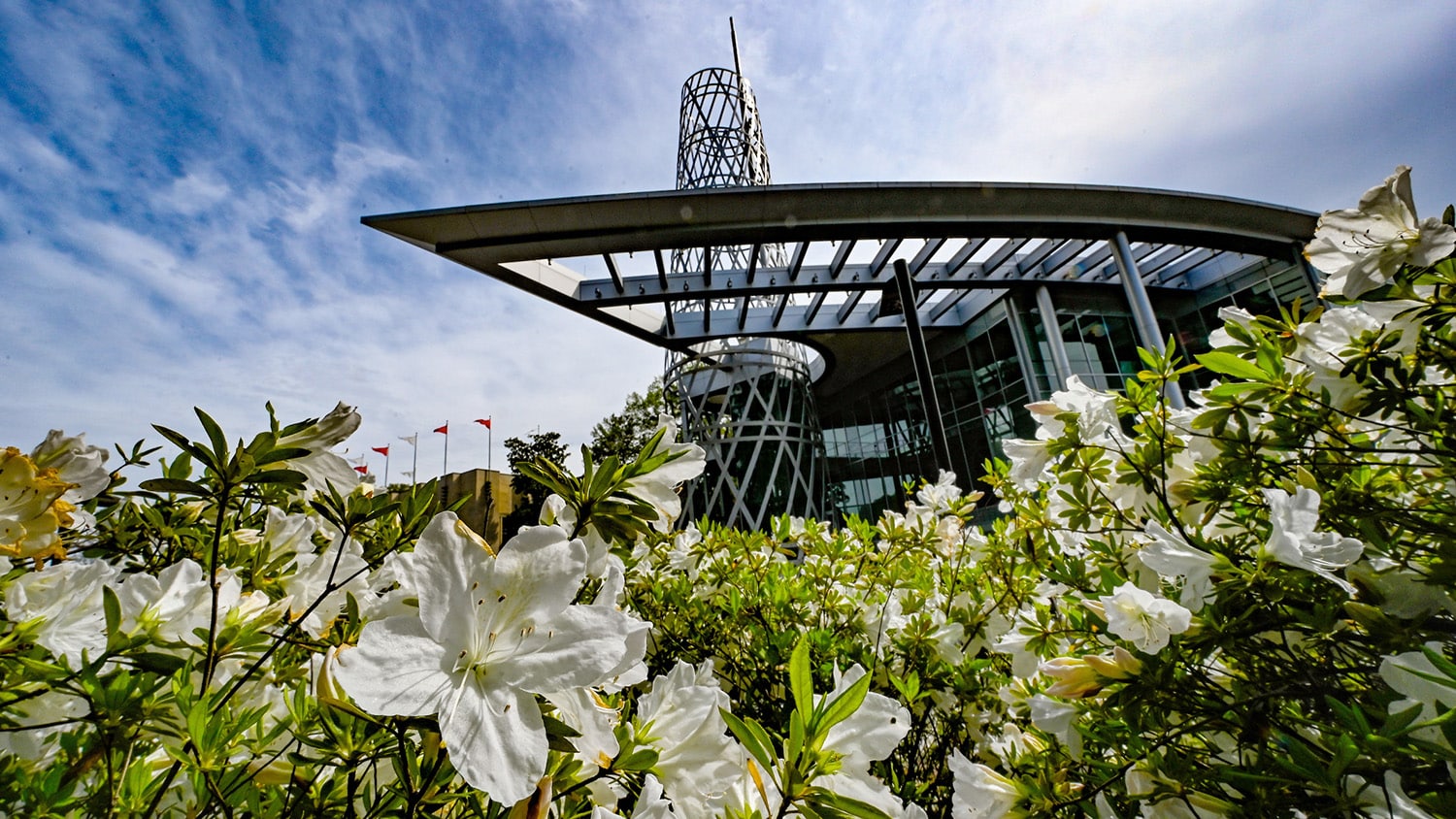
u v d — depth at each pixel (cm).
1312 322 159
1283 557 123
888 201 1370
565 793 82
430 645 68
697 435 2109
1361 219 145
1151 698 127
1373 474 151
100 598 103
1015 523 273
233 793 86
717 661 315
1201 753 139
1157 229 1480
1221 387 156
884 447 2392
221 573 108
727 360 2191
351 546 153
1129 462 176
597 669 69
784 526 363
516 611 73
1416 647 116
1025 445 205
